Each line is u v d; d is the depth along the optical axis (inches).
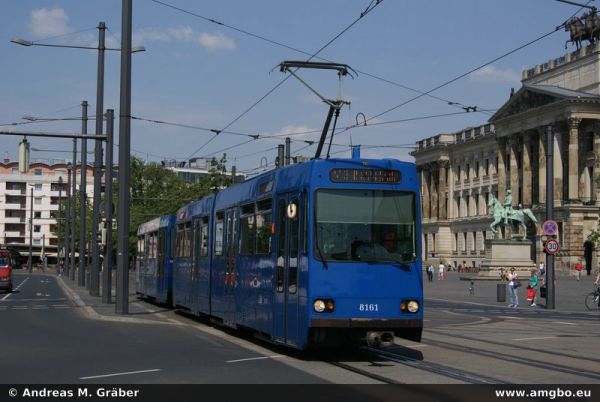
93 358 625.3
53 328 908.6
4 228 6387.8
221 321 878.4
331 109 846.5
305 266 594.2
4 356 636.7
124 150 1074.1
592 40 4222.4
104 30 1571.1
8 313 1172.5
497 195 4894.2
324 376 534.3
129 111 1072.2
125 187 1078.4
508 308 1603.1
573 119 4030.5
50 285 2549.2
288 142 1742.1
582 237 4008.4
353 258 594.2
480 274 3073.3
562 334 916.0
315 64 854.5
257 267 713.0
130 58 1064.2
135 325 959.6
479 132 5147.6
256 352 674.8
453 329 976.9
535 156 4446.4
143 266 1510.8
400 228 609.9
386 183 613.6
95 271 1680.6
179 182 4419.3
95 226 1676.9
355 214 602.9
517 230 3024.1
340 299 587.2
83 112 2129.7
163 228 1285.7
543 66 4566.9
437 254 5477.4
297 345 600.4
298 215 615.8
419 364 601.9
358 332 593.6
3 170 6402.6
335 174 606.2
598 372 574.2
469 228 5187.0
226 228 843.4
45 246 6456.7
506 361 634.8
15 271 5152.6
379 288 594.6
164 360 614.9
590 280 3390.7
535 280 1716.3
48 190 6471.5
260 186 726.5
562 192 4160.9
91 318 1068.5
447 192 5511.8
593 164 4057.6
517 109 4544.8
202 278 945.5
